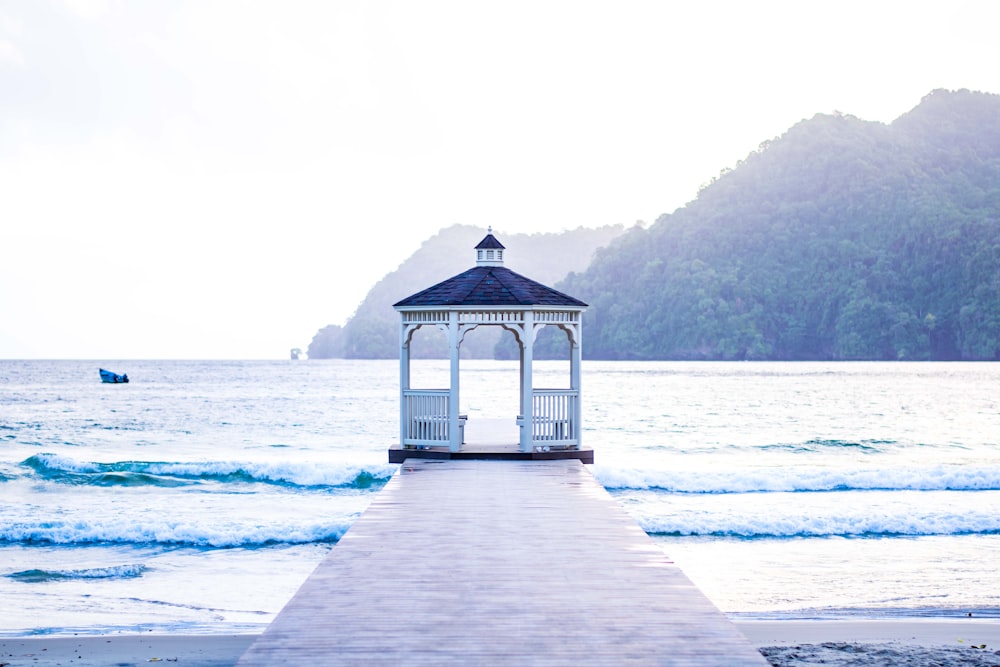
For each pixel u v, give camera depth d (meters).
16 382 99.25
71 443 36.94
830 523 17.03
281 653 5.98
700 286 192.25
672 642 6.23
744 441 38.28
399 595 7.33
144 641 9.82
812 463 30.91
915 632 10.03
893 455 33.91
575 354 16.44
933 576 13.40
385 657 5.92
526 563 8.38
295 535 16.09
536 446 16.00
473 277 16.58
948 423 47.59
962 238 184.62
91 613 11.42
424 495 12.13
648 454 33.88
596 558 8.59
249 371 146.00
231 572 13.84
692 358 188.38
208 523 16.66
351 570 8.12
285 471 24.31
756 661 5.88
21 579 13.28
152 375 125.38
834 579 13.21
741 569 13.90
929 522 17.05
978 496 21.03
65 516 18.62
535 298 15.91
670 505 19.78
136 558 14.80
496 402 64.81
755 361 184.12
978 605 11.54
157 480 24.12
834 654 9.17
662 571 8.11
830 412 54.69
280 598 12.27
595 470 22.59
